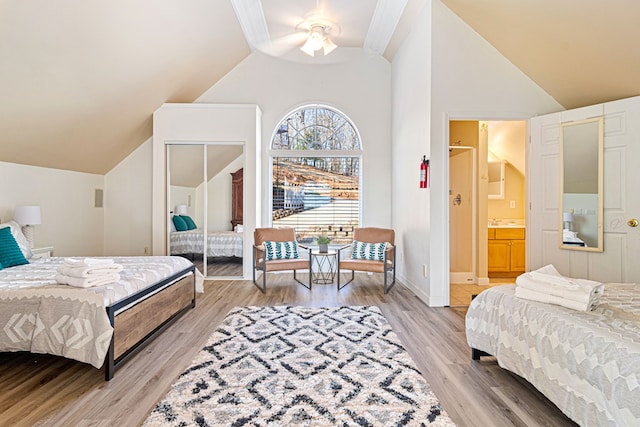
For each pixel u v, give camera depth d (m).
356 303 3.70
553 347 1.68
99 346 2.00
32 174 4.05
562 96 3.57
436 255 3.61
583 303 1.76
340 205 5.45
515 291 2.13
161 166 4.71
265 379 2.05
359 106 5.35
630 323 1.58
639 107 3.02
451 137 4.88
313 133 5.44
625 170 3.10
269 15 4.41
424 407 1.78
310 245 5.36
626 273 3.09
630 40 2.66
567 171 3.42
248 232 4.80
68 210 4.61
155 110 4.70
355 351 2.46
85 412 1.74
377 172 5.36
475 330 2.32
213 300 3.81
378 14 4.30
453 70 3.59
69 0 2.52
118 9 2.90
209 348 2.50
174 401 1.82
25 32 2.50
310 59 5.32
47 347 2.06
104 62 3.28
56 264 3.11
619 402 1.33
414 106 4.12
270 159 5.34
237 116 4.76
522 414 1.73
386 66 5.34
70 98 3.38
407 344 2.61
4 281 2.37
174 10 3.41
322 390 1.93
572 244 3.39
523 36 3.23
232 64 5.15
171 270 3.04
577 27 2.82
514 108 3.63
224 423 1.63
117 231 5.36
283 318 3.18
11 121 3.16
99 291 2.10
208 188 4.87
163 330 2.83
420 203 3.90
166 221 4.83
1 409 1.76
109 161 5.08
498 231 5.17
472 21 3.49
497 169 5.75
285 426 1.61
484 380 2.08
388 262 4.39
